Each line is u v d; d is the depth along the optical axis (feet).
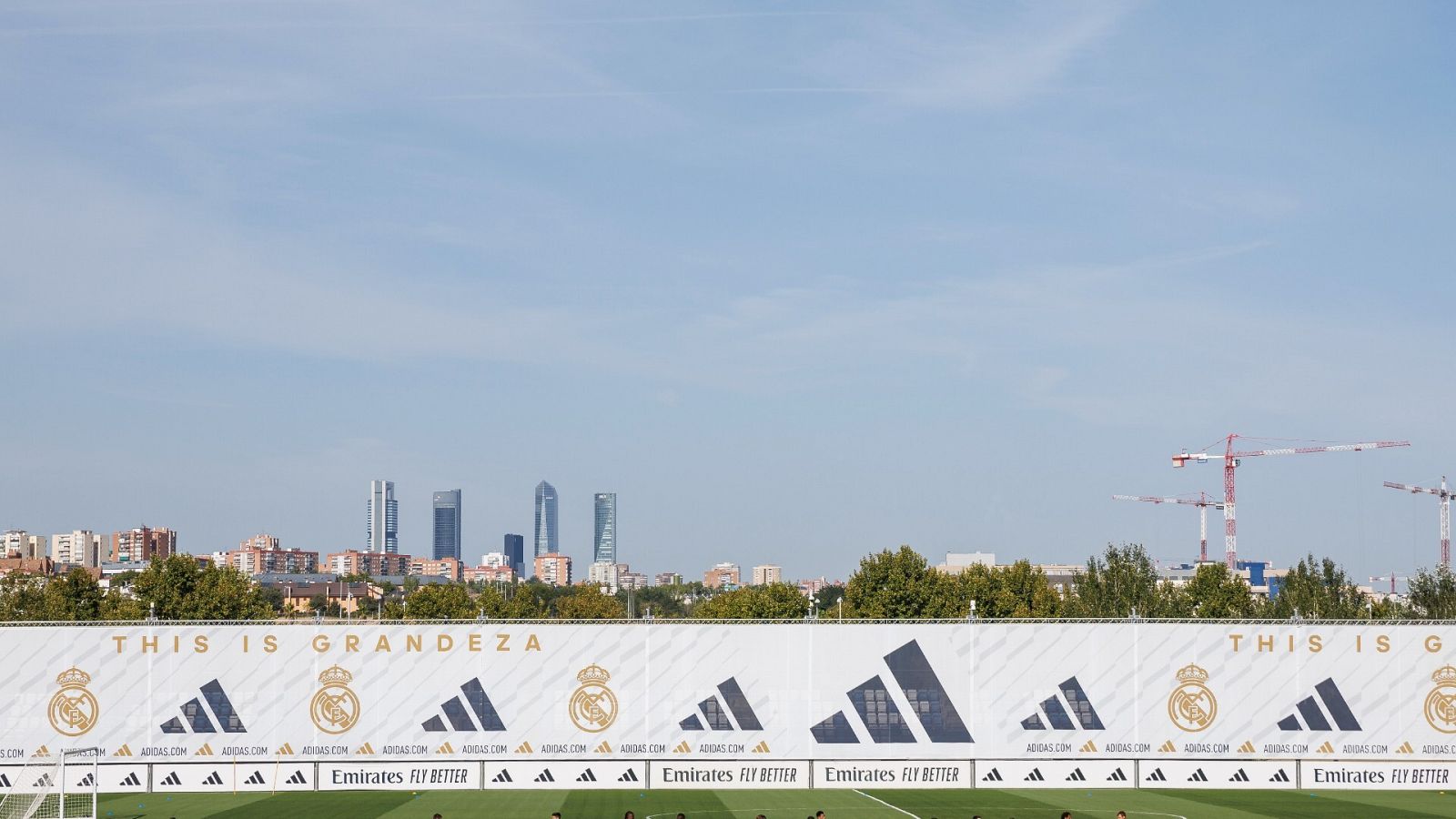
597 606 597.52
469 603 508.94
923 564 419.33
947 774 208.64
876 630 210.18
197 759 203.72
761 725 208.23
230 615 373.81
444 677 207.10
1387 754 209.26
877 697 209.15
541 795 200.13
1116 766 209.15
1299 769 209.67
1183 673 210.59
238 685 205.05
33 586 386.52
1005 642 210.59
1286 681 210.59
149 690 204.23
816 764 208.23
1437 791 208.44
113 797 198.80
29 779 201.26
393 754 205.77
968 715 209.15
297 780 204.95
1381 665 210.59
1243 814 181.27
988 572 451.12
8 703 202.08
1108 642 210.79
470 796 199.11
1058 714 209.67
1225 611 422.82
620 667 208.33
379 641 207.00
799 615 488.44
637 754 207.41
